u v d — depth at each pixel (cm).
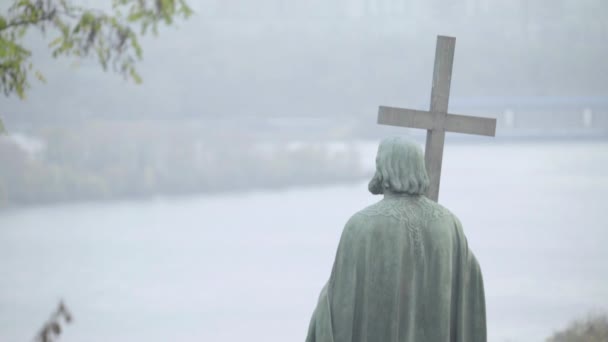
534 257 6931
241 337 5772
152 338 5700
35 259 8250
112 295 6925
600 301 5244
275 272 7525
